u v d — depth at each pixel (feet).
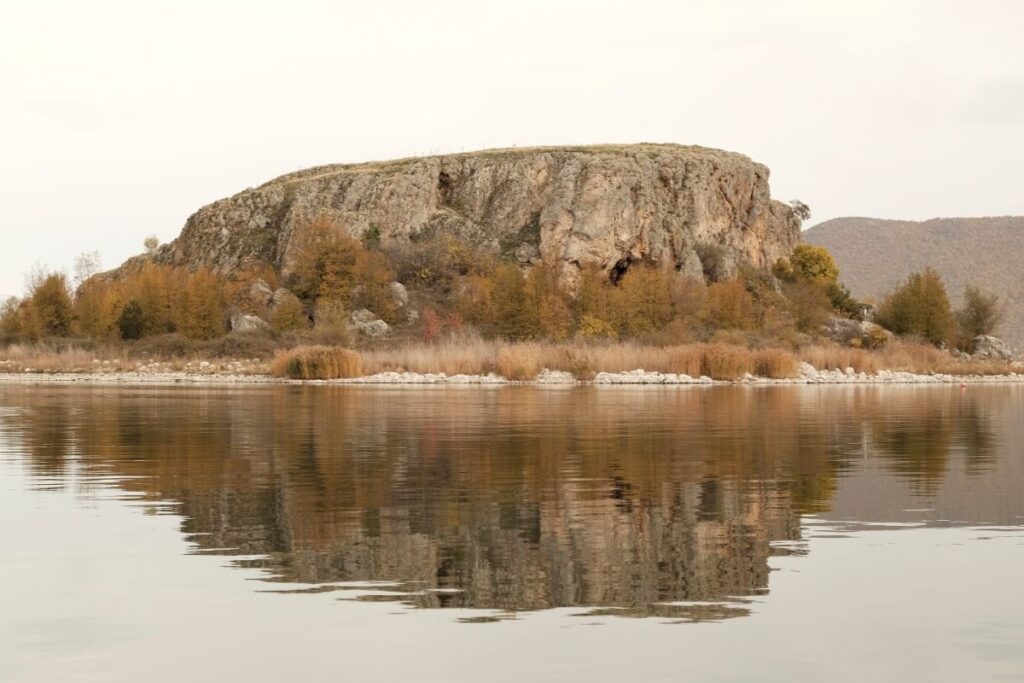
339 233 288.10
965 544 35.55
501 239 332.80
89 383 176.65
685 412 102.32
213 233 340.59
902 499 45.16
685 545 35.35
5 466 56.24
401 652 24.06
